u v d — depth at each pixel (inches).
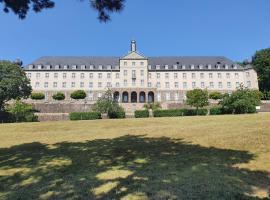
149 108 2970.0
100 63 4087.1
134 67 3983.8
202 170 507.8
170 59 4197.8
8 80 2768.2
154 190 420.8
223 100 2114.9
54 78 3973.9
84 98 3730.3
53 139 933.8
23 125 1389.0
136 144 761.0
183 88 4005.9
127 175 495.8
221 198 387.9
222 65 4074.8
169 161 575.2
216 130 889.5
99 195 411.5
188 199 387.2
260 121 1039.6
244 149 637.9
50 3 503.8
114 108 2185.0
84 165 573.0
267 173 488.4
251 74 3971.5
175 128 1015.6
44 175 517.3
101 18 487.5
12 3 489.1
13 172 544.4
